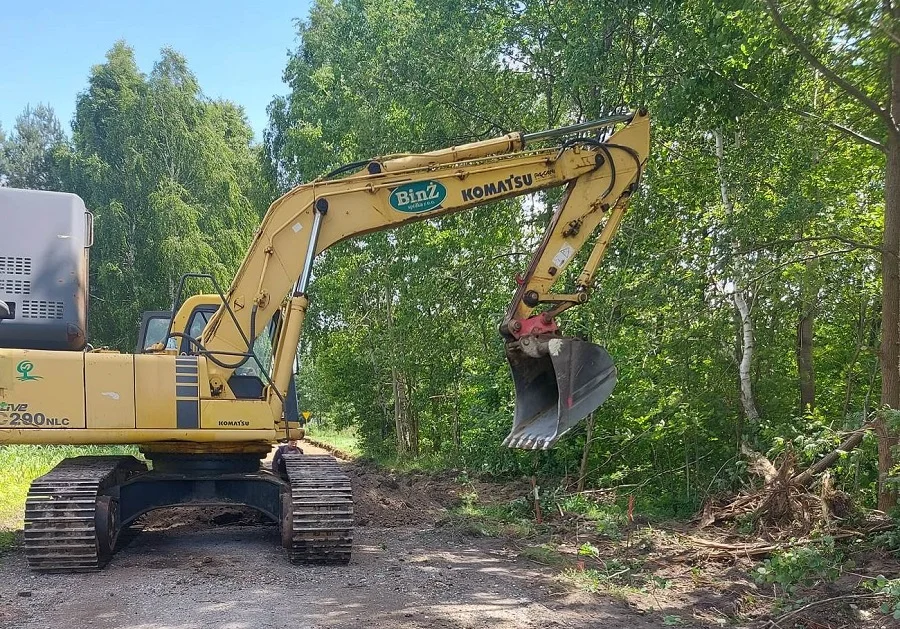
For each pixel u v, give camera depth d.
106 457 8.83
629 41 13.77
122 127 34.09
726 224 10.90
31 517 7.08
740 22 9.84
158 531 9.69
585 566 7.96
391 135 17.12
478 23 16.03
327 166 22.59
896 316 9.26
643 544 8.78
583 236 8.12
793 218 10.01
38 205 8.02
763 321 12.78
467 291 15.58
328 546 7.48
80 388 7.41
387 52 17.08
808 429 10.15
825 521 8.69
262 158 30.42
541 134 8.25
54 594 6.40
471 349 18.17
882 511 9.04
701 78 10.53
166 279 32.47
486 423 15.49
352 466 21.17
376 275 20.22
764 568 6.74
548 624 5.83
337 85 22.59
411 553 8.41
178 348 9.34
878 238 11.05
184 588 6.61
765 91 10.52
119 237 32.62
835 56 9.52
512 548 8.88
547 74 15.72
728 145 12.70
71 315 7.90
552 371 7.82
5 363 7.25
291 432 8.02
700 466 12.83
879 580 5.84
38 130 65.00
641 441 13.41
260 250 8.03
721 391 12.64
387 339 20.27
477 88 16.02
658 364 12.48
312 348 25.97
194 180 34.44
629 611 6.33
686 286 10.59
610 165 8.16
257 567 7.45
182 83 35.31
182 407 7.66
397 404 22.36
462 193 8.15
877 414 8.95
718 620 6.14
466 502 12.23
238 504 8.32
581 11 13.30
